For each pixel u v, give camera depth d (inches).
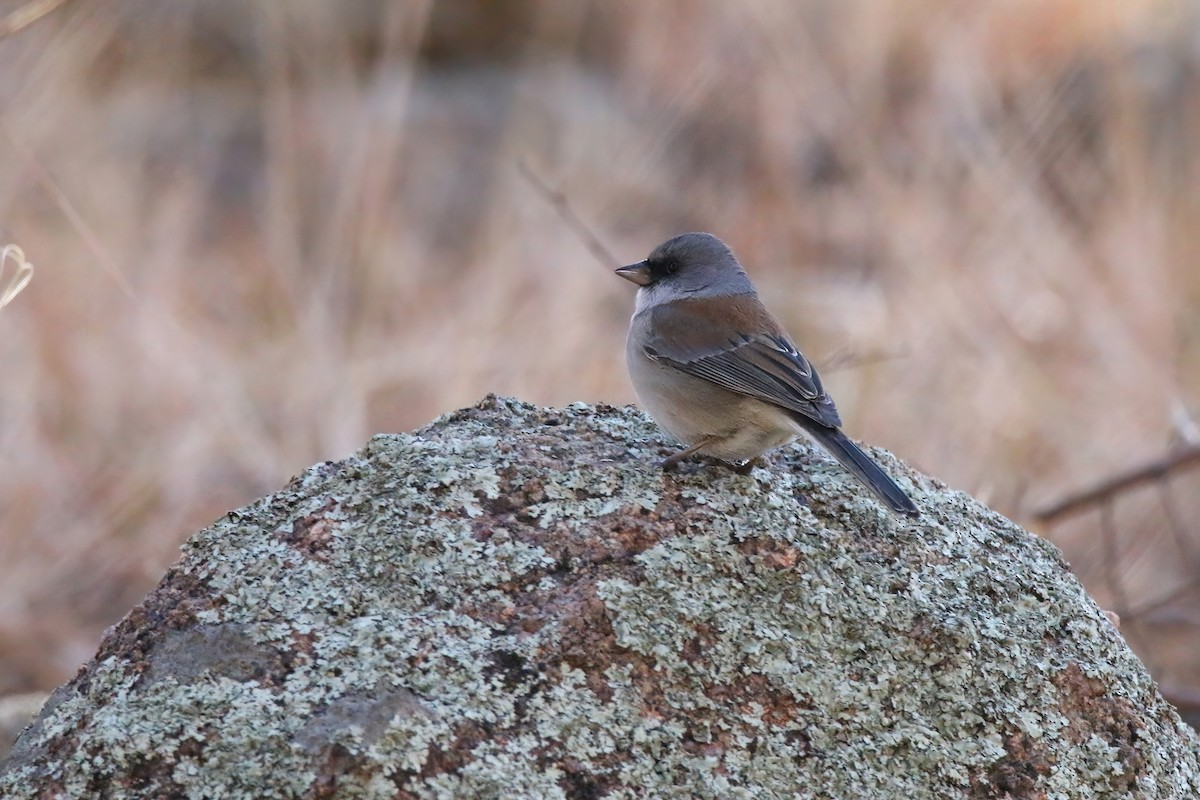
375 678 199.3
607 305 576.7
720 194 661.3
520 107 743.1
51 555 428.8
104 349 495.2
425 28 819.4
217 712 195.9
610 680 205.9
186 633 208.4
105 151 625.3
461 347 508.1
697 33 743.7
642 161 669.9
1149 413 511.8
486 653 204.4
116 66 711.1
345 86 692.1
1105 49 688.4
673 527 225.0
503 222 618.5
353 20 742.5
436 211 692.1
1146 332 542.9
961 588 229.6
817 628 217.6
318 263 592.4
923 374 509.4
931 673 217.2
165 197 631.8
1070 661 225.0
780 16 685.9
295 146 663.1
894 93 689.0
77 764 194.5
